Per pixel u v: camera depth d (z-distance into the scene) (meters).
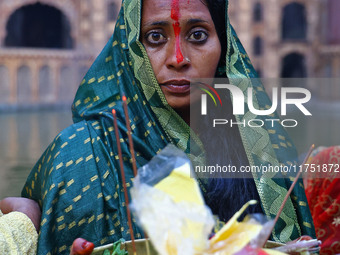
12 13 25.23
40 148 10.93
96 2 24.69
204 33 1.28
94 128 1.38
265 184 1.31
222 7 1.30
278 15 25.53
